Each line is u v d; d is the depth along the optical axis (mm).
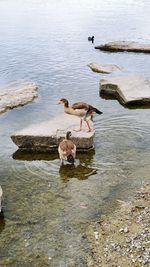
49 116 20594
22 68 29234
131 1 70625
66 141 15695
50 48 35094
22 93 23328
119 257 10656
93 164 15820
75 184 14492
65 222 12352
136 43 35969
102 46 34906
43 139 16938
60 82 26062
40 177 15031
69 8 61062
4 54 33125
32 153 16953
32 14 54562
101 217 12508
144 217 12227
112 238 11430
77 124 18188
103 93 24094
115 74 27609
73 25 45969
